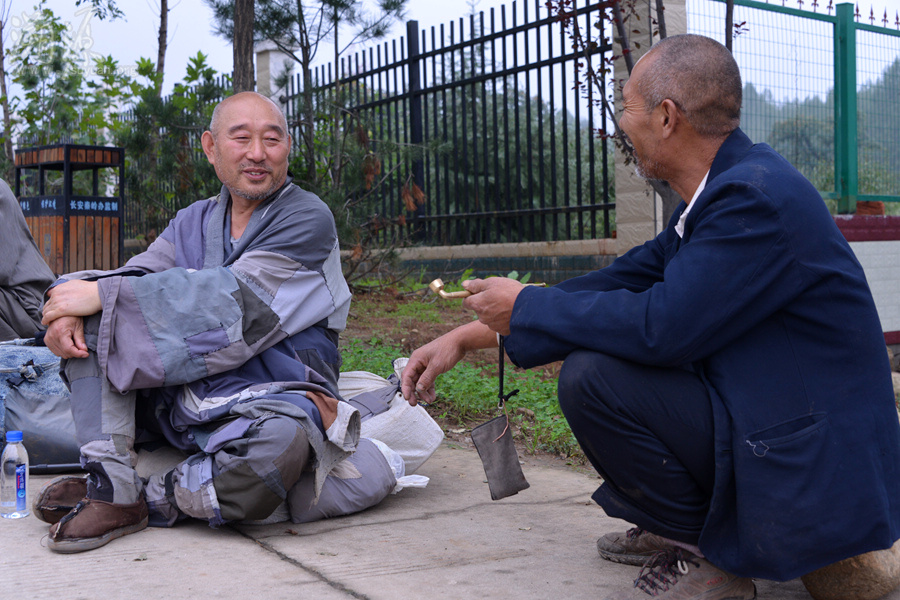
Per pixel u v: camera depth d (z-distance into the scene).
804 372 1.97
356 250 8.34
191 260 3.11
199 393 2.87
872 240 7.79
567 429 4.31
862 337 1.99
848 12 8.71
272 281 2.96
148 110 8.20
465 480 3.59
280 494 2.70
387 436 3.43
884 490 1.94
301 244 3.02
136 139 8.37
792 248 1.94
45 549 2.56
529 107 9.30
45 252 8.14
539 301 2.16
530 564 2.47
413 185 8.92
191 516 2.78
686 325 1.95
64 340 2.71
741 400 1.97
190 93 8.78
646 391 2.04
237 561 2.46
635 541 2.46
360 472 3.04
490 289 2.29
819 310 1.98
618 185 8.42
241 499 2.68
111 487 2.66
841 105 8.82
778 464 1.91
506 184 9.67
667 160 2.21
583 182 10.23
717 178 2.06
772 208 1.94
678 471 2.05
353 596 2.19
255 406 2.75
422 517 3.00
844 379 1.97
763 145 2.15
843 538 1.90
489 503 3.21
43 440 3.44
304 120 9.12
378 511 3.08
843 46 8.75
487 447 2.47
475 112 9.88
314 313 3.07
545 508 3.14
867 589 2.06
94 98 13.16
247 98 3.08
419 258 10.56
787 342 1.99
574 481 3.60
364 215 8.51
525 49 9.23
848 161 8.82
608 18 6.23
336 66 8.88
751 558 1.93
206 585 2.25
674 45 2.16
